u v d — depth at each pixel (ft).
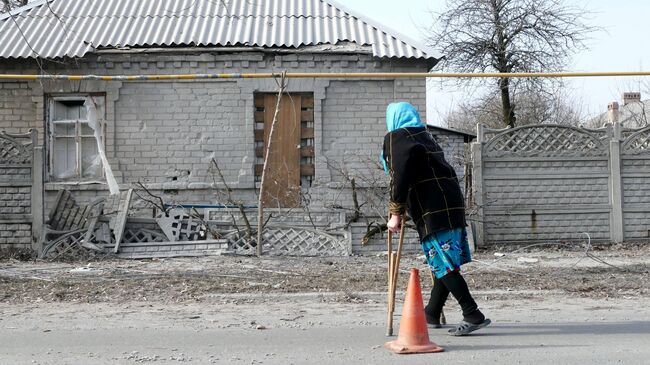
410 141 28.50
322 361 25.64
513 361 25.36
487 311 36.09
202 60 71.10
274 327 32.22
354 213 65.72
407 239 63.57
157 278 48.16
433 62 71.67
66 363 25.64
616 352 26.66
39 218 60.75
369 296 41.09
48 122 71.46
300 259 59.36
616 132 65.82
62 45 70.69
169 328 32.07
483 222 64.39
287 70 71.36
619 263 54.90
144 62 71.10
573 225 65.21
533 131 65.41
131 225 63.77
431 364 24.99
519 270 51.39
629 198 65.62
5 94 70.90
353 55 71.46
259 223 60.90
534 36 122.93
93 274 50.26
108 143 70.90
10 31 72.95
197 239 63.98
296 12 77.36
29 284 45.85
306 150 71.36
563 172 65.31
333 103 71.36
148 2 78.48
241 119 71.15
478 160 64.49
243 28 74.08
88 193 70.13
